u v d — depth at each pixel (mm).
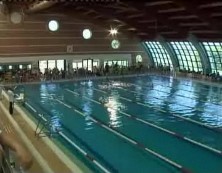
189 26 26734
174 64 34750
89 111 17828
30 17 31219
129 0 22469
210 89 25172
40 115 16172
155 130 14047
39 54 32250
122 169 9773
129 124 15062
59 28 32688
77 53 34000
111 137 12984
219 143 12164
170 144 12125
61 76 31312
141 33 34156
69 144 11906
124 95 22734
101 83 28906
